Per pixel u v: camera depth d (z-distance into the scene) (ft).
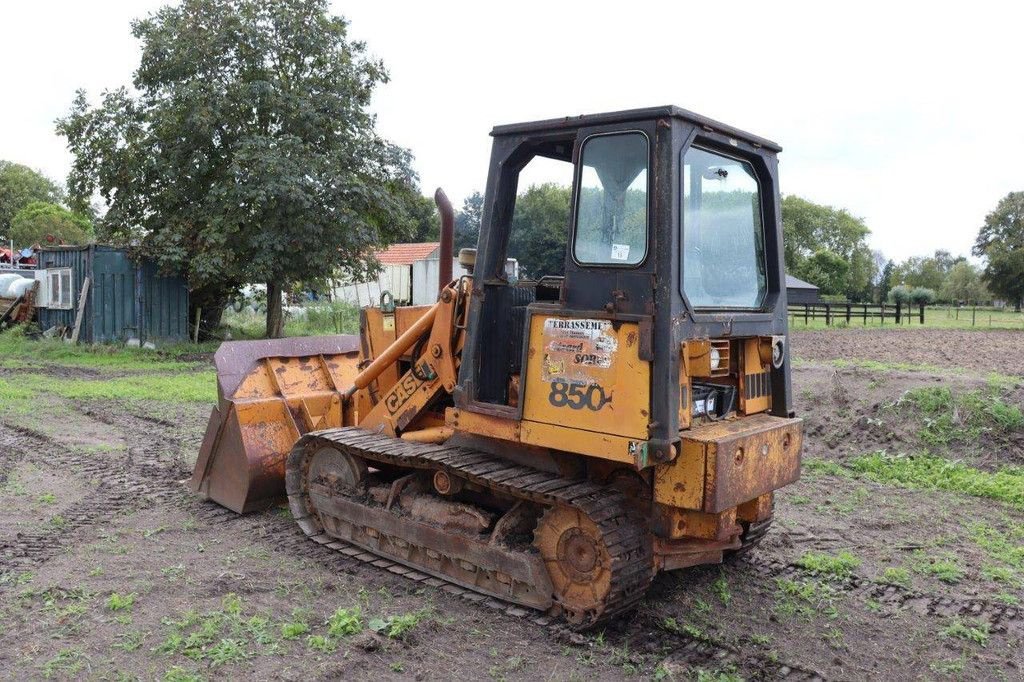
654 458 12.83
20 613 14.85
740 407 15.37
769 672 13.32
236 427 20.92
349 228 61.00
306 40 62.03
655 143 13.01
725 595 16.08
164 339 63.57
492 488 15.87
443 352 16.85
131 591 15.92
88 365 52.65
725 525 14.47
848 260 247.91
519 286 16.20
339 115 63.62
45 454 27.78
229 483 21.30
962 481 24.93
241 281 64.95
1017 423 27.40
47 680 12.48
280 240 59.36
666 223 12.84
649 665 13.38
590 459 15.26
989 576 17.53
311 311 77.82
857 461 27.50
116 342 61.11
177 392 41.45
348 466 18.56
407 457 16.47
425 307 19.01
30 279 71.15
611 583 13.65
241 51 61.57
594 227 13.76
